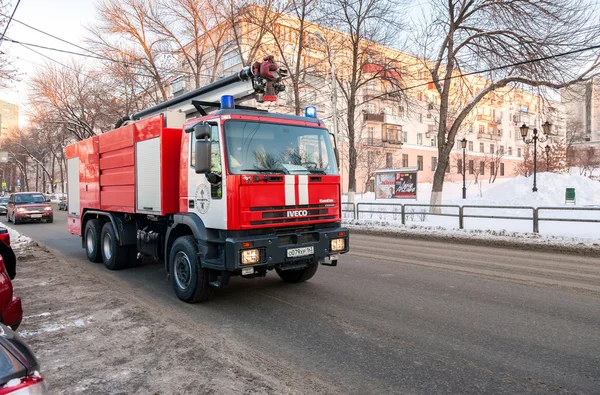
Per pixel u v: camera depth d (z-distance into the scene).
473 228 14.81
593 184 23.83
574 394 3.35
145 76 30.50
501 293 6.52
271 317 5.45
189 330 4.95
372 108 47.31
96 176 9.30
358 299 6.26
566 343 4.43
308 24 23.59
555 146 43.81
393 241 13.05
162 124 6.74
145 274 8.31
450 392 3.41
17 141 62.69
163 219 7.14
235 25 25.19
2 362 1.93
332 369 3.87
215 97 7.45
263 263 5.45
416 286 7.03
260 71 6.58
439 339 4.59
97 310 5.77
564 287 6.88
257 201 5.55
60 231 17.81
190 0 26.09
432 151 55.19
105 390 3.48
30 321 5.28
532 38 17.28
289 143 6.15
